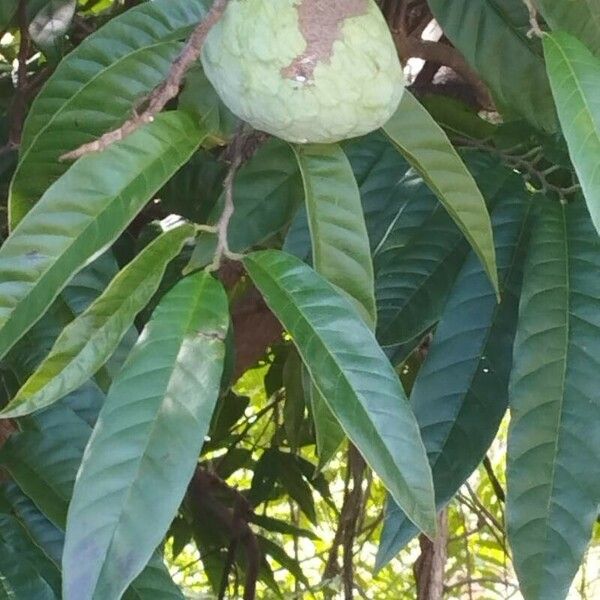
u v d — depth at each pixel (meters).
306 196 0.61
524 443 0.61
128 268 0.53
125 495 0.49
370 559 1.75
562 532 0.60
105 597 0.48
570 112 0.54
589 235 0.67
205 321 0.52
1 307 0.53
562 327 0.64
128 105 0.63
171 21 0.66
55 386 0.53
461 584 1.42
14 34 1.23
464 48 0.77
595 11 0.66
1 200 0.96
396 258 0.73
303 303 0.54
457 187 0.64
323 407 0.63
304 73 0.53
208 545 1.43
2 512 0.71
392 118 0.62
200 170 0.97
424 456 0.51
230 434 1.52
